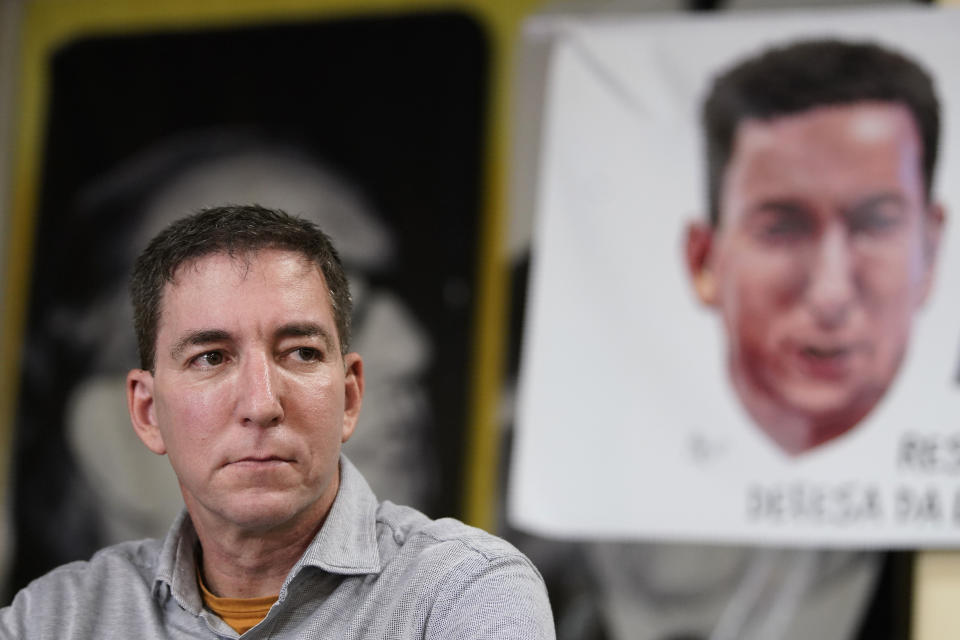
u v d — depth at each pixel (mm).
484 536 4434
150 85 11164
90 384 10797
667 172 9719
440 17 10680
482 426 10070
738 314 9469
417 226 10430
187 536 4598
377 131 10664
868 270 9320
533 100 10383
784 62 9656
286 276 4195
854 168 9430
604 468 9422
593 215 9750
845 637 9281
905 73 9445
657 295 9594
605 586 9680
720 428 9367
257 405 4004
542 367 9617
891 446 9102
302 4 11016
